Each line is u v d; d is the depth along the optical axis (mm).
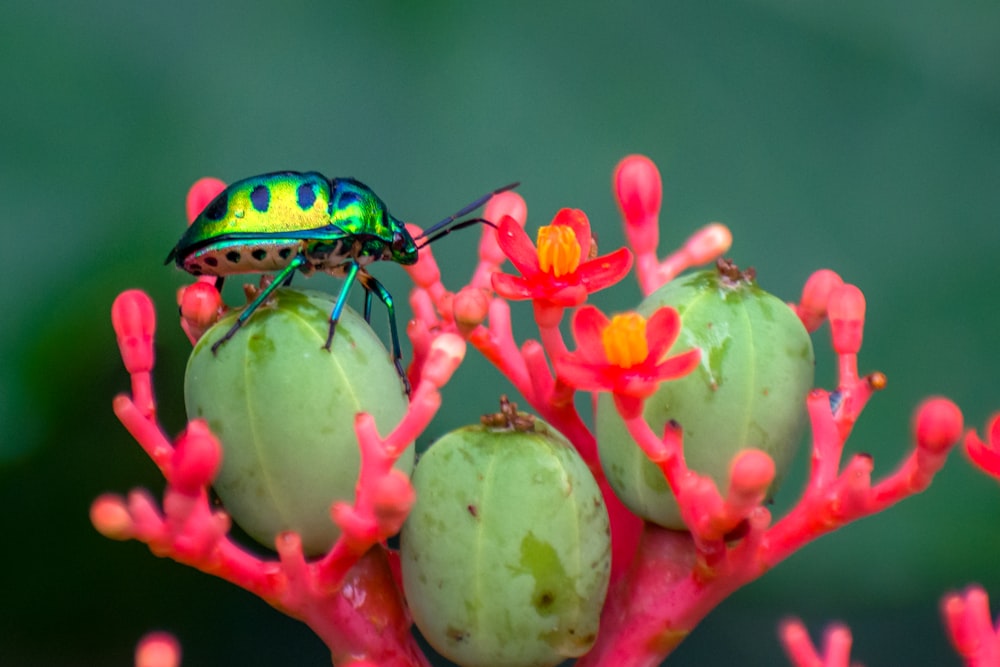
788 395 173
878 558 223
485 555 168
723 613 224
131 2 230
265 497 170
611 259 174
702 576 173
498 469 169
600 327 166
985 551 222
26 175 220
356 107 233
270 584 169
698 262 188
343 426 169
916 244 234
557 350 177
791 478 234
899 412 230
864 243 234
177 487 163
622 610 178
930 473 167
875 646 222
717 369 172
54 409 213
